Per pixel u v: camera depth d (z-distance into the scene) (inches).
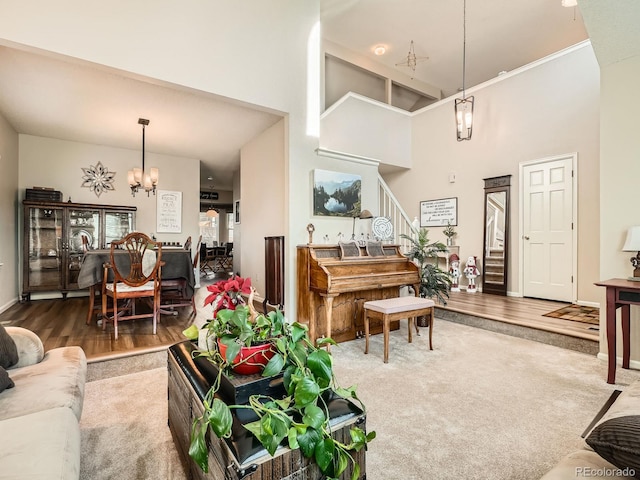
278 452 36.0
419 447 63.3
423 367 103.7
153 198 231.9
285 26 142.3
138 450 63.0
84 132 184.5
